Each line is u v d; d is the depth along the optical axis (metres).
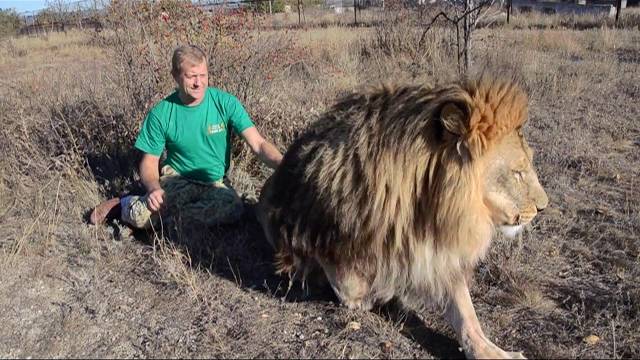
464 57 8.32
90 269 3.84
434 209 2.72
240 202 4.38
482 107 2.57
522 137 2.83
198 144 4.22
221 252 4.00
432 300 3.06
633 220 4.34
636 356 2.88
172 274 3.66
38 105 6.77
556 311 3.31
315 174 3.02
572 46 12.83
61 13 17.02
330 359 2.94
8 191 4.96
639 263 3.74
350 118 2.90
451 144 2.61
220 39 5.93
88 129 5.68
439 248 2.80
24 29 26.12
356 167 2.83
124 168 5.39
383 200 2.77
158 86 5.70
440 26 11.02
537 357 2.92
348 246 2.97
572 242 4.09
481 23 14.73
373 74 9.30
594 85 8.89
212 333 3.14
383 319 3.22
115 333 3.19
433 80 2.93
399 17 11.43
